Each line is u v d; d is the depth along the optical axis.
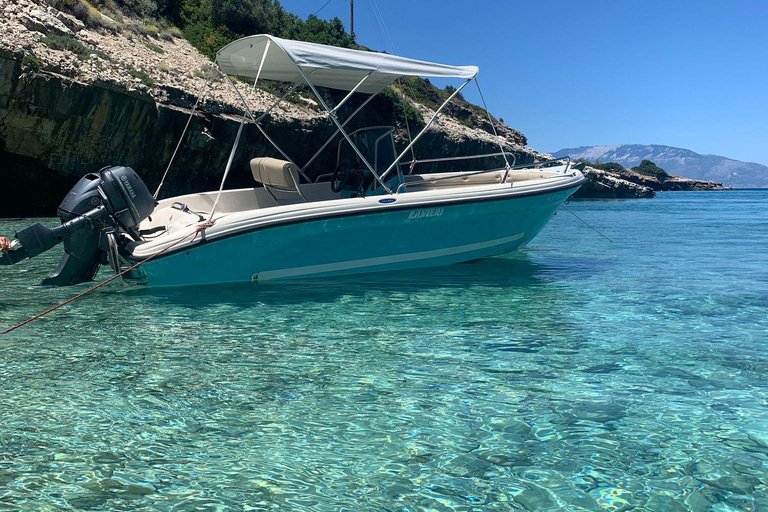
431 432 3.23
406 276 7.84
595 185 54.56
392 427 3.29
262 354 4.60
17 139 16.92
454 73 7.61
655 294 6.90
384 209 7.39
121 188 6.45
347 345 4.85
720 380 4.02
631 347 4.79
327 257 7.50
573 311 6.04
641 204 40.53
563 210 30.41
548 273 8.33
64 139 17.55
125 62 20.61
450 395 3.76
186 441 3.11
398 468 2.84
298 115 24.66
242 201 8.73
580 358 4.50
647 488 2.66
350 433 3.22
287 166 7.51
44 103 16.61
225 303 6.29
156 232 7.37
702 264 9.38
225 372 4.18
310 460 2.92
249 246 6.96
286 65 8.07
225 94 23.11
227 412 3.49
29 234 6.11
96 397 3.70
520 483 2.71
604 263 9.41
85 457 2.93
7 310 5.94
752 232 15.80
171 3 30.80
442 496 2.60
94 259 6.62
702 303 6.42
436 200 7.70
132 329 5.29
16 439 3.11
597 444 3.09
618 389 3.86
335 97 29.36
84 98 17.23
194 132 20.11
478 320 5.68
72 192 6.47
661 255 10.53
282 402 3.64
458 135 35.22
